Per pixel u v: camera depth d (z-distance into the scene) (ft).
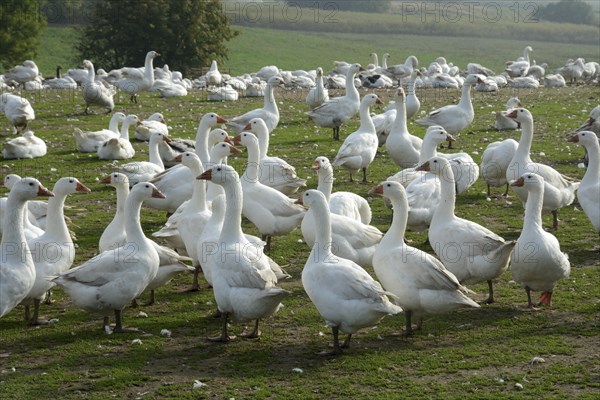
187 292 43.16
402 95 67.15
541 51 224.33
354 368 33.01
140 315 39.60
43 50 225.56
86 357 34.42
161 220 56.49
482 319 38.42
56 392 31.07
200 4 191.52
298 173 69.67
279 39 234.79
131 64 197.06
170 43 190.70
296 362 33.78
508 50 223.71
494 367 32.89
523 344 35.14
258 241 41.22
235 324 38.27
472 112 81.35
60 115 102.78
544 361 33.30
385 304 33.22
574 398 29.81
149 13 187.62
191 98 125.18
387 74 148.36
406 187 50.70
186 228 43.29
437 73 151.84
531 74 161.38
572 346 34.86
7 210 36.22
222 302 35.78
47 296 41.88
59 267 39.22
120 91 133.59
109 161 74.43
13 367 33.37
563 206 55.36
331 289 33.88
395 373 32.48
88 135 78.43
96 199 61.67
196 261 43.29
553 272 38.58
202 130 57.93
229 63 203.00
